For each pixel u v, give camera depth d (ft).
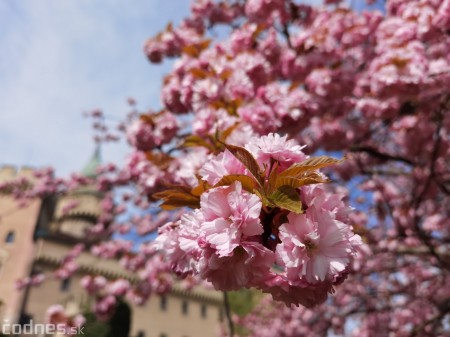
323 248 4.17
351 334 24.86
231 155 4.72
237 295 48.85
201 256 4.20
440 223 20.24
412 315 22.75
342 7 16.70
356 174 18.15
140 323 109.19
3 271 92.94
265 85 11.54
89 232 44.52
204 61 11.42
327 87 12.88
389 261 22.29
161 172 11.66
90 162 127.85
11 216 99.45
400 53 11.41
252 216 4.12
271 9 14.32
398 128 15.80
